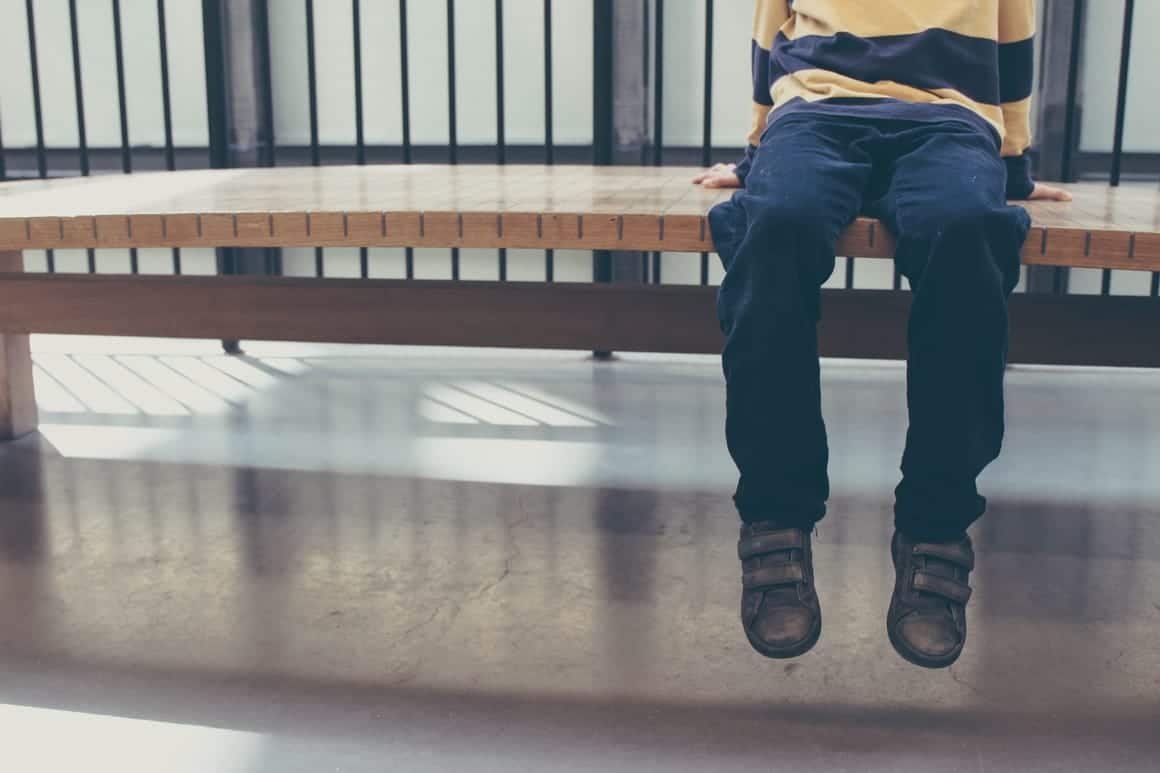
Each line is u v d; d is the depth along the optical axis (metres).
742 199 1.26
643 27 4.01
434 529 1.89
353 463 2.28
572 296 1.73
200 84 4.48
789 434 1.18
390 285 1.79
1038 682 1.34
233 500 2.05
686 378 3.08
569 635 1.48
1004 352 1.18
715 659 1.41
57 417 2.68
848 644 1.45
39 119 3.51
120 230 1.50
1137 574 1.69
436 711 1.28
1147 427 2.56
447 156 4.49
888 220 1.27
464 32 4.35
